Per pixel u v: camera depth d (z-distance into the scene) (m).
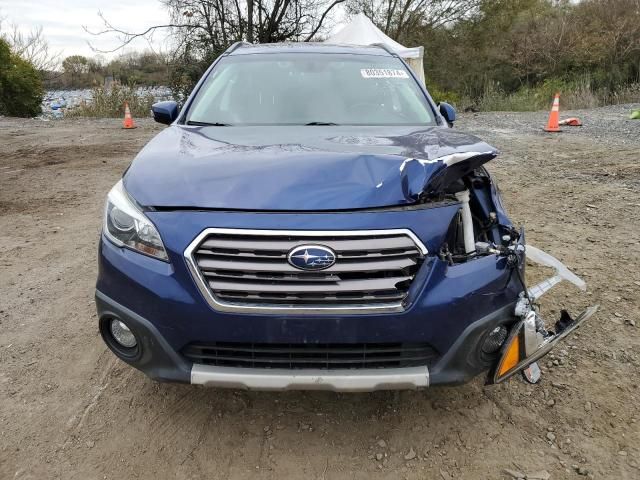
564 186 6.67
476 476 2.31
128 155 9.67
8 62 23.22
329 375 2.17
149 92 21.62
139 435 2.55
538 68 26.66
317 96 3.63
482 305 2.25
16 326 3.48
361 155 2.39
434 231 2.19
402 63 4.11
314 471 2.34
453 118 3.76
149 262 2.20
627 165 7.64
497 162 8.20
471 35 29.23
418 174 2.24
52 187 7.23
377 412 2.69
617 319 3.46
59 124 15.09
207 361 2.24
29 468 2.35
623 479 2.27
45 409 2.71
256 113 3.51
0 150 10.08
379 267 2.10
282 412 2.70
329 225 2.10
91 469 2.36
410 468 2.36
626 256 4.43
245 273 2.11
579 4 27.58
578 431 2.55
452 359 2.23
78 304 3.78
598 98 19.77
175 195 2.24
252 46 4.38
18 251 4.81
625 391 2.81
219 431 2.57
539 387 2.85
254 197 2.18
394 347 2.20
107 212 2.42
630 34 22.92
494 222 2.66
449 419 2.63
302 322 2.09
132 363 2.36
